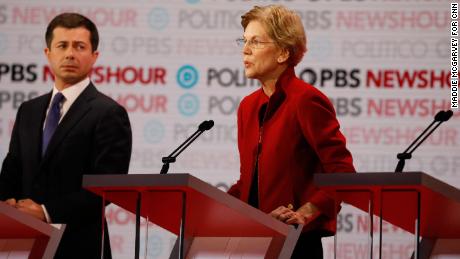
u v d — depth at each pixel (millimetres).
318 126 10102
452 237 9305
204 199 8250
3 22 15156
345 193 8406
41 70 14953
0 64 14977
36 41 15016
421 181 7902
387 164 14312
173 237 14312
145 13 14977
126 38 14945
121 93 14844
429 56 14430
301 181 10188
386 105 14422
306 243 9992
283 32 10477
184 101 14766
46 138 11766
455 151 14203
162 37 14922
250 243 9031
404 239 13961
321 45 14602
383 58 14492
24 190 11570
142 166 14680
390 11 14562
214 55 14820
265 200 10172
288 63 10578
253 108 10688
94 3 15031
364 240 13938
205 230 9172
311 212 9672
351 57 14547
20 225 9305
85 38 12250
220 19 14891
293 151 10188
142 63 14875
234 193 10703
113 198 8625
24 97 14898
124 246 14383
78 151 11516
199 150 14625
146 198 8484
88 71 12234
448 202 8234
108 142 11555
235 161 14586
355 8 14625
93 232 11195
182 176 7980
